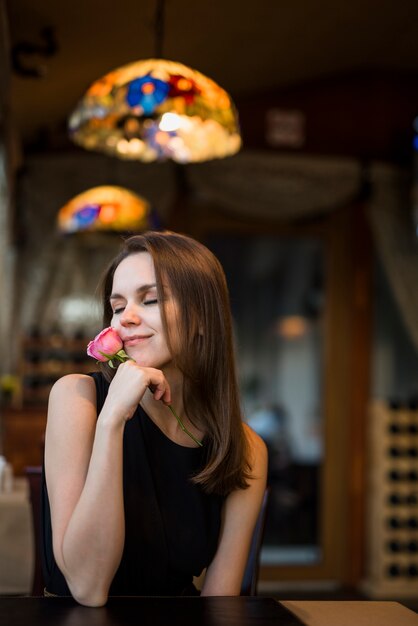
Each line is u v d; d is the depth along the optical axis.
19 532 2.75
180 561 1.52
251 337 5.49
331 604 1.43
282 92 5.35
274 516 5.41
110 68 4.09
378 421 5.25
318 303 5.55
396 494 5.18
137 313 1.50
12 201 4.45
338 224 5.53
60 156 5.15
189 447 1.56
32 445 4.25
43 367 4.89
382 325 5.54
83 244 5.18
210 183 5.23
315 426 5.51
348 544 5.39
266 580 5.31
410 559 5.12
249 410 5.48
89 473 1.36
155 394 1.42
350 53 4.95
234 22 3.82
